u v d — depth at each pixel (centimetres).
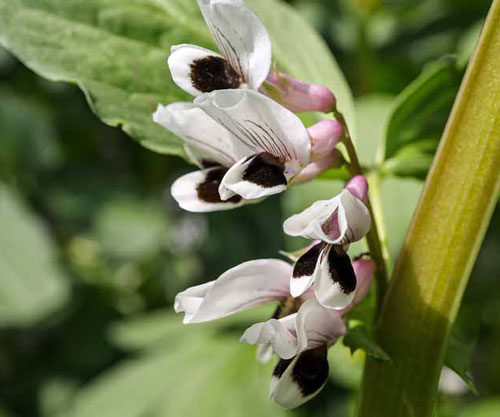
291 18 33
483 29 28
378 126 42
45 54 32
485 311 57
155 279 67
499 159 28
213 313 28
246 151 28
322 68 33
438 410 49
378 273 29
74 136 71
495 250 58
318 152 28
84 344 64
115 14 32
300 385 28
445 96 34
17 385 62
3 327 62
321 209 27
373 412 29
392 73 61
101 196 66
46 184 66
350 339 28
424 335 29
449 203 28
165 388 48
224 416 46
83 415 48
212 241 65
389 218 43
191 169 70
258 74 28
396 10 62
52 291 58
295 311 28
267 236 64
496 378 52
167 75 32
